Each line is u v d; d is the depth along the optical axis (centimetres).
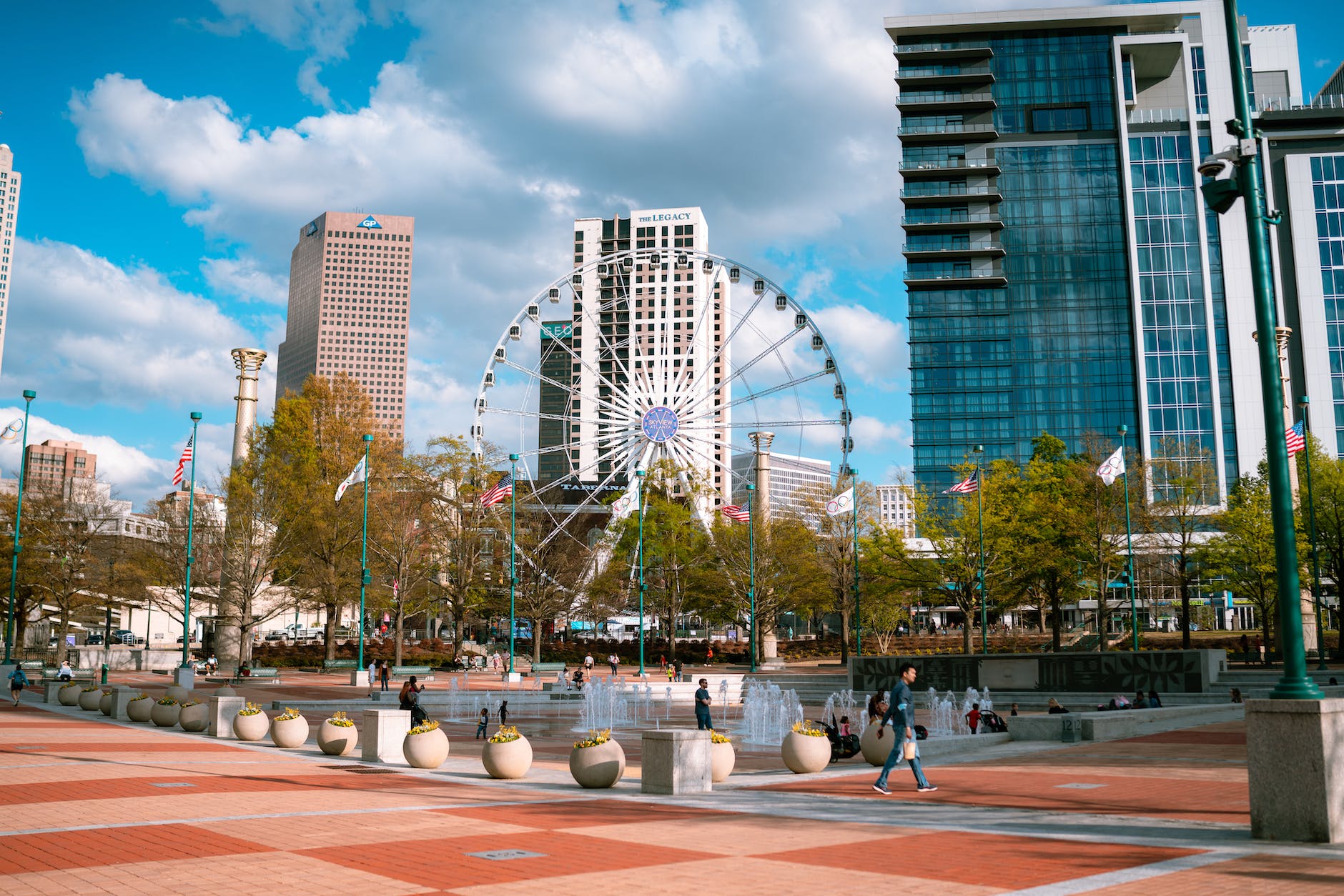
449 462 7125
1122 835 1252
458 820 1384
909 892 927
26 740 2680
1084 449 11625
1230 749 2388
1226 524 6550
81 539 6794
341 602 6781
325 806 1520
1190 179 12669
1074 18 13200
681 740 1716
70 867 1035
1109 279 12838
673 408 9600
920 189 13388
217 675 6175
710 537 8112
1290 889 920
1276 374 1330
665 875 1010
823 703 5300
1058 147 13238
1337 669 5084
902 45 13675
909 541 10125
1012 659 4791
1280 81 13962
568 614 8081
